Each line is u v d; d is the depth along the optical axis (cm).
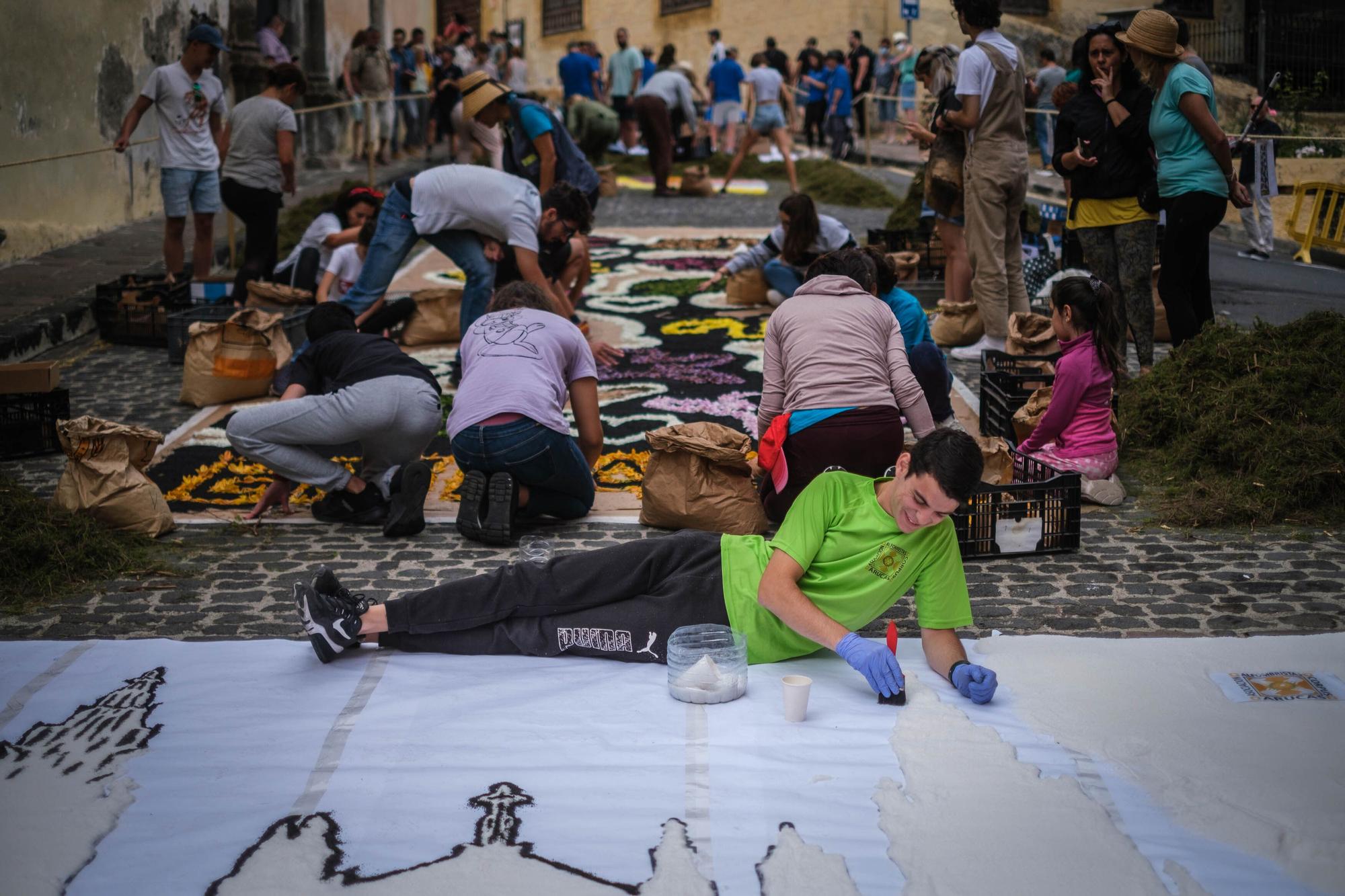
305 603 401
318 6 1969
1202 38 1528
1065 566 510
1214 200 706
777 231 1033
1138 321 748
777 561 386
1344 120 1298
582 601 407
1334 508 552
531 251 756
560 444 546
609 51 3072
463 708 375
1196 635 441
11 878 294
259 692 387
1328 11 1485
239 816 319
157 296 928
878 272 636
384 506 570
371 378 561
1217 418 605
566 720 368
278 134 1005
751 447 649
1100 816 313
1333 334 636
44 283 1042
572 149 974
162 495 578
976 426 696
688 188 1809
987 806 317
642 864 297
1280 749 347
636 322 1005
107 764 344
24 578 486
